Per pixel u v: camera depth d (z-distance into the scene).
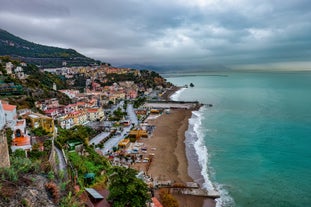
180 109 156.50
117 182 26.97
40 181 16.38
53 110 103.12
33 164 17.75
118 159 67.06
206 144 79.94
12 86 104.69
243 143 79.31
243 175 56.38
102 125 111.12
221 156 68.69
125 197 26.22
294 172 57.31
